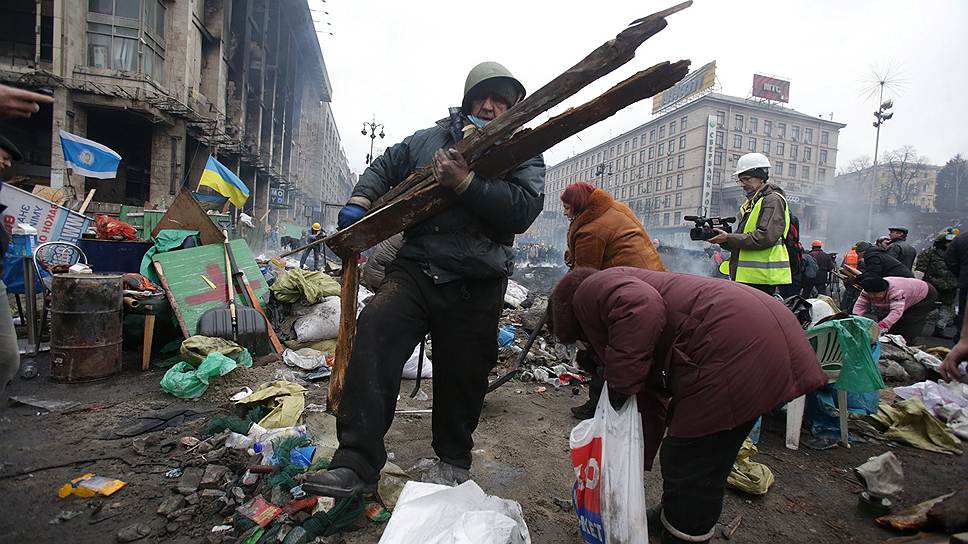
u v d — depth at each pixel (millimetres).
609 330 1810
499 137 2061
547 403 4125
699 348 1712
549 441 3299
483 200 2062
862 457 3303
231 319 4816
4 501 2268
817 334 3533
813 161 73625
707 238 4141
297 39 46156
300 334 5172
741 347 1658
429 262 2188
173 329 5035
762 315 1709
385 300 2195
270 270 8570
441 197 2146
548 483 2723
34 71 18234
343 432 2051
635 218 3449
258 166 34562
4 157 1978
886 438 3619
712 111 68250
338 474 1921
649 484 2811
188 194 6070
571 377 4766
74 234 6629
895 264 6047
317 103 68000
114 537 2061
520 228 2260
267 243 26109
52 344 4035
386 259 4996
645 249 3316
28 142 20344
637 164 81812
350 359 2125
